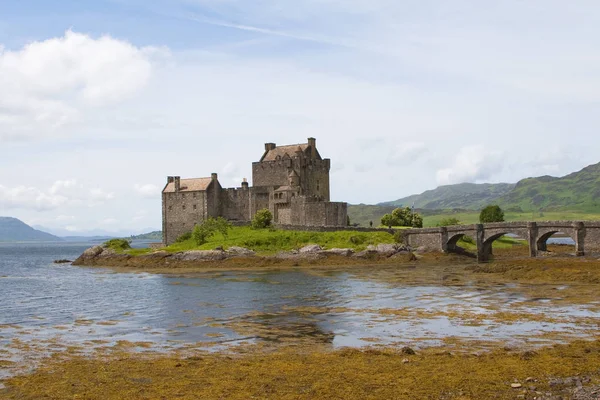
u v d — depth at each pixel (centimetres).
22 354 4253
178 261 13362
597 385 3145
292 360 3875
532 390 3094
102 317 6006
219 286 8850
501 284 8381
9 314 6306
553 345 4172
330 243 13838
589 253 11556
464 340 4497
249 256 13175
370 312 5997
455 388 3158
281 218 16488
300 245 13838
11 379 3541
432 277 9700
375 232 14438
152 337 4875
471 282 8738
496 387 3155
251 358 3997
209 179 17212
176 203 17150
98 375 3578
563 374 3353
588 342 4262
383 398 3038
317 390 3177
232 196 17225
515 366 3547
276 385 3284
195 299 7325
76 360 4028
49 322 5728
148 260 13750
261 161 17262
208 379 3438
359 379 3356
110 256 15012
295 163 16800
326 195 18075
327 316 5816
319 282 9181
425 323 5284
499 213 19412
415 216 18138
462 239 16550
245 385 3300
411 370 3522
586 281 8356
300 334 4906
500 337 4581
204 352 4259
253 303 6850
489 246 13888
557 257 11662
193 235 15075
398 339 4594
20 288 9375
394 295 7362
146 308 6606
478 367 3547
